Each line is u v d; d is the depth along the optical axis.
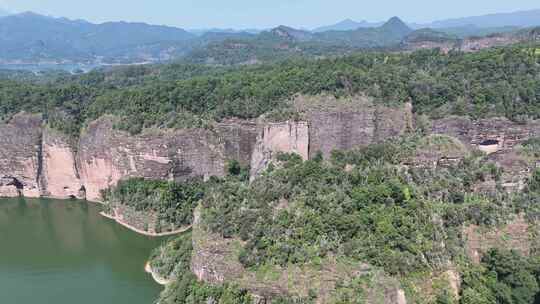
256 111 116.06
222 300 61.16
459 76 111.25
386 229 62.09
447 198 75.69
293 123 108.81
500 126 100.69
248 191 77.94
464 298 60.88
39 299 81.06
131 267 92.00
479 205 75.06
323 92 112.94
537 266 65.75
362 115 108.44
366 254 60.19
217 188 88.56
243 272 62.31
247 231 66.69
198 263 67.56
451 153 86.06
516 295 63.47
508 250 68.88
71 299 80.75
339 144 109.56
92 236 107.38
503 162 86.00
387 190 68.31
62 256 98.19
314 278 58.75
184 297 66.56
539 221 74.62
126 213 112.56
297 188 73.12
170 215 107.88
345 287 57.28
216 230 69.31
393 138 101.62
